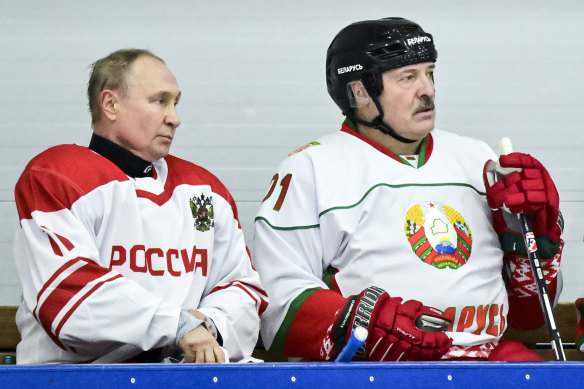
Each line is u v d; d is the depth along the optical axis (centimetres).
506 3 1181
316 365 649
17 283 1130
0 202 1132
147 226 855
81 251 805
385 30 959
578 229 1166
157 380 645
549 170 1174
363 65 958
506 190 902
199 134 1159
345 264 941
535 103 1177
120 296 791
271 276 936
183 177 898
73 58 1150
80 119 1148
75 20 1151
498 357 909
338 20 1174
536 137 1175
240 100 1163
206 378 646
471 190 957
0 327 1044
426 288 912
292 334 902
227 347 846
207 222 891
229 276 893
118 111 872
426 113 955
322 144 983
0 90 1140
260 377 647
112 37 1155
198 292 872
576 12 1182
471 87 1177
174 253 859
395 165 955
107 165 855
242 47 1166
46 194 824
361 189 947
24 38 1145
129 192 850
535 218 912
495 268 943
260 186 1159
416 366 652
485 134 1174
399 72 952
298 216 949
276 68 1169
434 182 948
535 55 1179
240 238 914
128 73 871
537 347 1120
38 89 1144
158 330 793
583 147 1177
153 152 873
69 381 643
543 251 929
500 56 1179
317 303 895
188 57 1161
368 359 827
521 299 988
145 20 1159
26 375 643
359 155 966
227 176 1159
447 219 932
